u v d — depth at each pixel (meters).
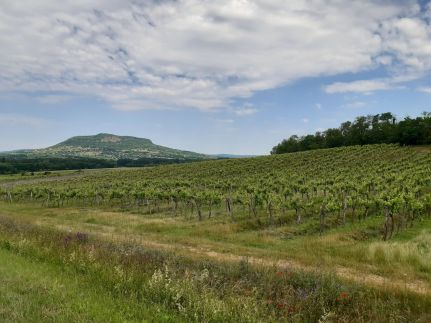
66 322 6.45
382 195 28.77
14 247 13.31
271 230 25.78
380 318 8.43
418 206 26.62
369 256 17.23
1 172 124.94
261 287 9.97
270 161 81.00
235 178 56.34
